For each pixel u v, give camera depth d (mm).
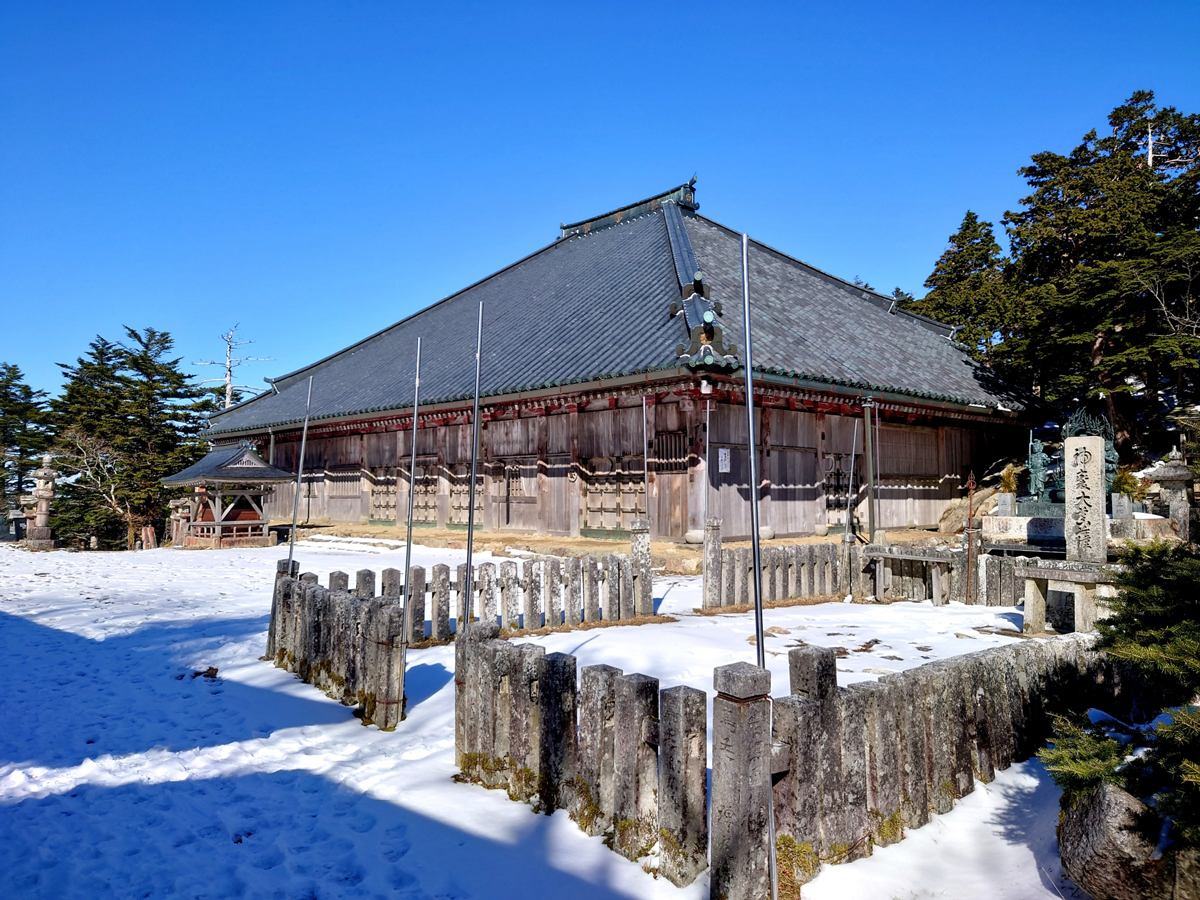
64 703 6062
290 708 5879
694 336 14000
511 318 23516
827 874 3281
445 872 3365
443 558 16531
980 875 3332
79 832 3828
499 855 3510
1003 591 10008
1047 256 22922
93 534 37344
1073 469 8375
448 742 5094
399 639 5461
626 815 3482
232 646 7961
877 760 3584
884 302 27016
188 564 16484
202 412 38312
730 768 3027
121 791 4332
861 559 10922
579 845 3592
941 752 3928
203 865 3477
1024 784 4203
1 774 4594
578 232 32531
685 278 18875
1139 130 23453
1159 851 2818
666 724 3328
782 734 3279
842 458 18266
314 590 6672
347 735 5262
